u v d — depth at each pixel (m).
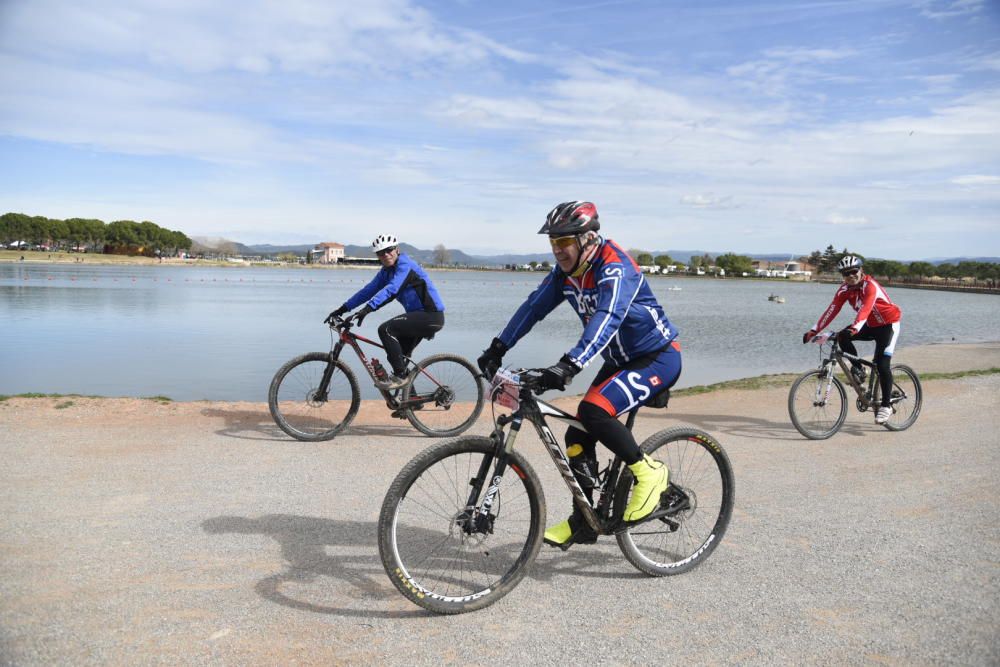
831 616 2.96
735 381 10.67
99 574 3.22
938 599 3.12
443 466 3.04
